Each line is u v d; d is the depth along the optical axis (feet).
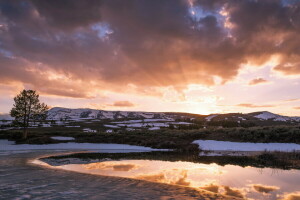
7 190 22.33
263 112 549.95
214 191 24.39
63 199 18.65
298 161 51.21
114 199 18.99
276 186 27.17
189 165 45.75
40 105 134.51
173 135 123.03
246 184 28.25
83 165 46.11
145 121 530.68
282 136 92.89
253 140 93.71
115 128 325.01
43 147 100.63
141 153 74.84
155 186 25.90
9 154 71.10
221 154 69.41
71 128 294.66
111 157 61.77
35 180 28.55
